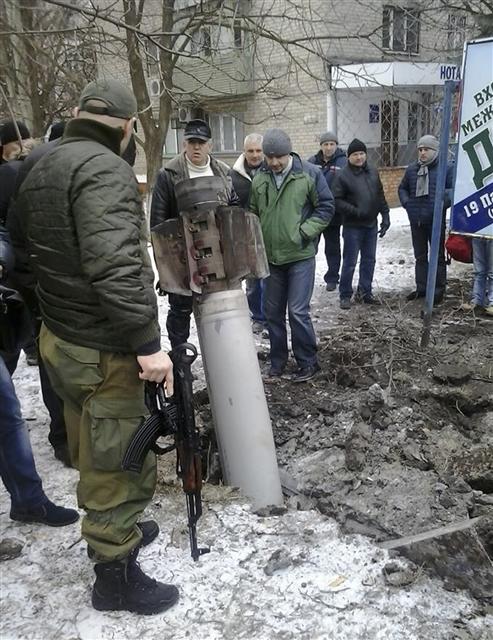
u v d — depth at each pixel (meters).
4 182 3.69
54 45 4.15
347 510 3.25
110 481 2.30
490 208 5.00
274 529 3.02
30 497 3.05
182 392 2.32
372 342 5.47
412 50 9.92
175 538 2.97
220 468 3.68
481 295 6.55
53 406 3.65
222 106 10.40
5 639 2.40
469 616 2.48
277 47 8.43
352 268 6.86
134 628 2.44
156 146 9.73
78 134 2.21
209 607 2.54
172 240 3.48
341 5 9.69
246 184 5.82
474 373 4.80
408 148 16.72
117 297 2.03
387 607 2.51
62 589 2.67
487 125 4.88
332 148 7.63
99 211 2.04
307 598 2.57
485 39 4.77
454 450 3.71
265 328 6.29
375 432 3.84
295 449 3.97
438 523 3.07
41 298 2.31
